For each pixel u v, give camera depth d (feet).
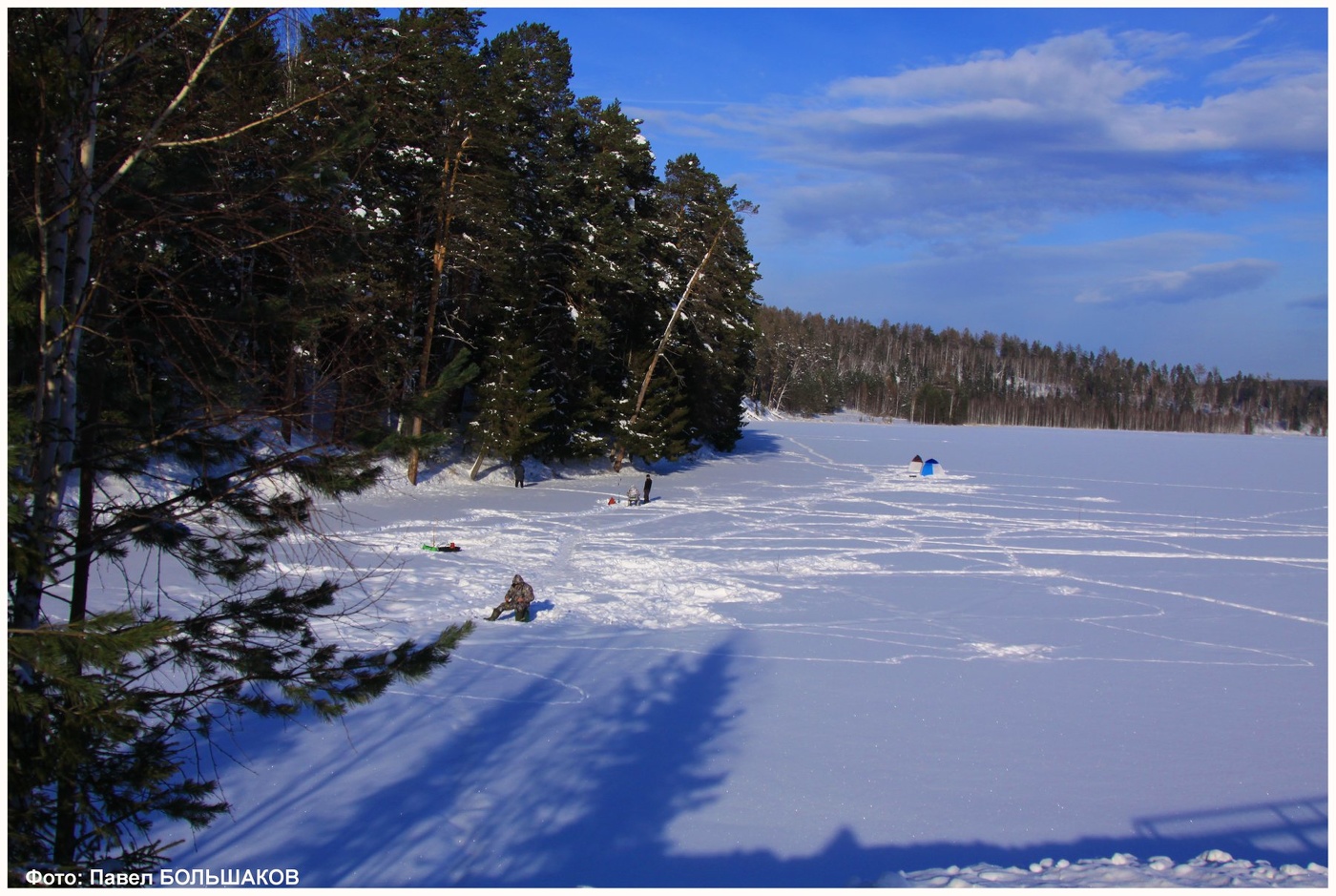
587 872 21.61
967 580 65.16
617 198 130.62
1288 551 81.51
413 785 26.50
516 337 115.34
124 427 13.91
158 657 13.82
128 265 13.51
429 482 109.19
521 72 117.39
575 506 102.42
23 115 11.83
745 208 142.41
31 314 11.77
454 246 98.17
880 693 37.70
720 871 21.80
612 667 40.63
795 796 26.68
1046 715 35.12
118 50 13.30
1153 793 27.48
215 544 16.10
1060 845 23.77
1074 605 57.36
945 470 167.94
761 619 51.75
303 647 14.97
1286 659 44.80
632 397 141.28
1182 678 40.96
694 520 95.25
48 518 12.71
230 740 29.73
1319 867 19.77
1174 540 87.04
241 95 14.03
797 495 122.52
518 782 27.04
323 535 15.49
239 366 14.65
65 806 11.78
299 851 22.02
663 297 144.56
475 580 58.85
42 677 11.48
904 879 19.72
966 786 27.73
